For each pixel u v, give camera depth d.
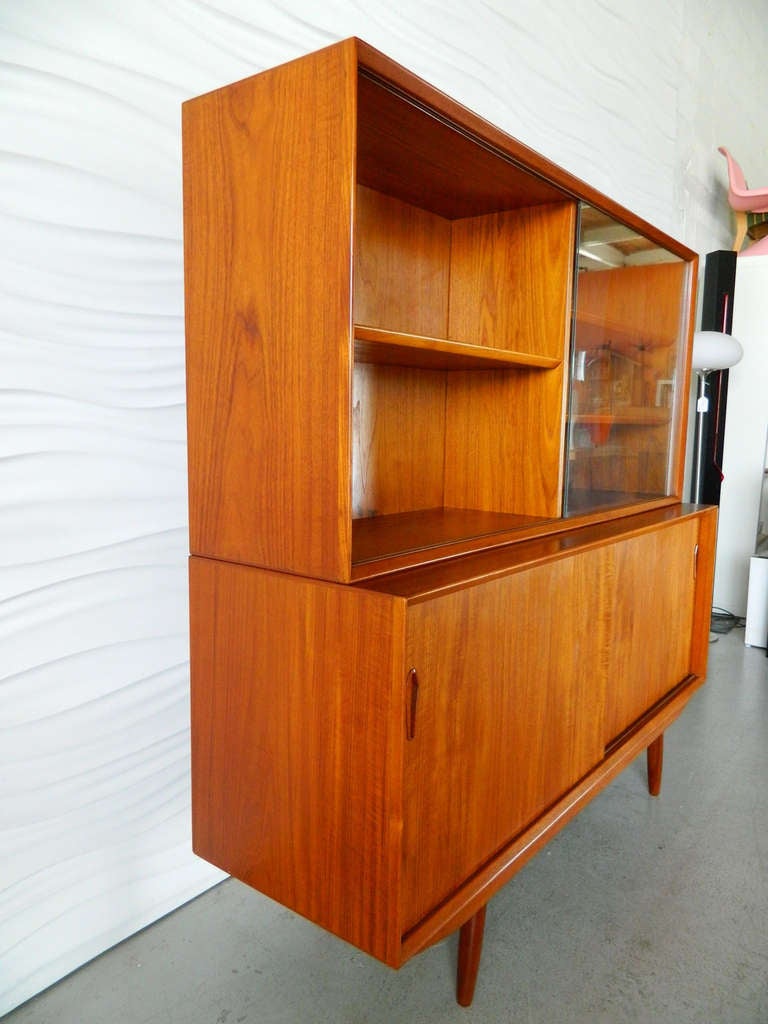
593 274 1.32
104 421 1.04
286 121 0.82
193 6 1.08
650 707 1.49
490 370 1.35
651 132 2.54
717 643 2.67
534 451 1.30
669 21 2.57
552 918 1.22
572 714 1.17
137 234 1.05
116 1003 1.03
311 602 0.86
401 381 1.32
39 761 1.02
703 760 1.79
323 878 0.90
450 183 1.16
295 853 0.92
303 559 0.88
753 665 2.45
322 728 0.87
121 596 1.09
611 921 1.22
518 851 1.03
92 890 1.11
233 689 0.97
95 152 0.99
